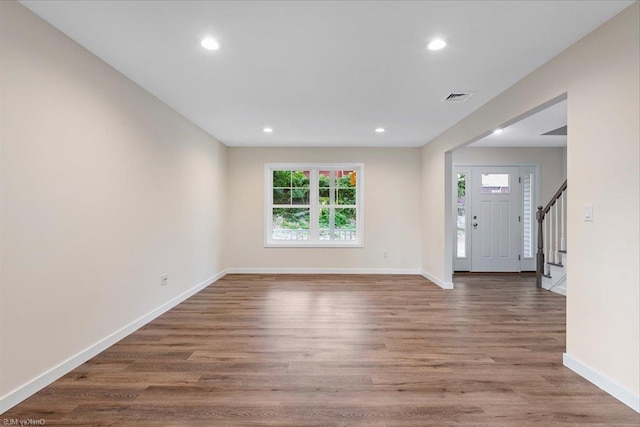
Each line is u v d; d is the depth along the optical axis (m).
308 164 6.32
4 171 1.92
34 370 2.12
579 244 2.39
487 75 2.99
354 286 5.28
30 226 2.09
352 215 6.54
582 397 2.11
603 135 2.18
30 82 2.07
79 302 2.51
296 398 2.09
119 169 2.99
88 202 2.60
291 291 4.93
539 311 3.98
